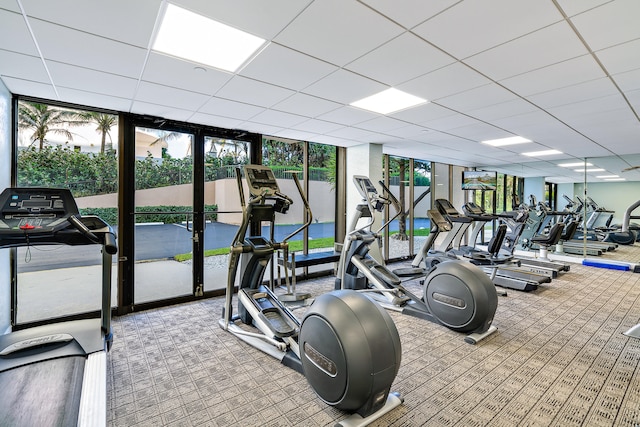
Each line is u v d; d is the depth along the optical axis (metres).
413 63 2.45
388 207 6.74
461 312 3.13
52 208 2.25
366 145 5.57
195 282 4.26
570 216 7.77
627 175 6.93
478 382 2.36
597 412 2.02
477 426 1.89
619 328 3.39
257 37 2.08
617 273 6.07
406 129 4.53
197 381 2.37
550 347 2.94
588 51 2.24
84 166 3.56
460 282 3.16
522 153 6.54
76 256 4.94
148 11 1.77
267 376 2.44
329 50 2.25
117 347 2.90
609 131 4.59
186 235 4.23
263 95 3.16
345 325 1.84
